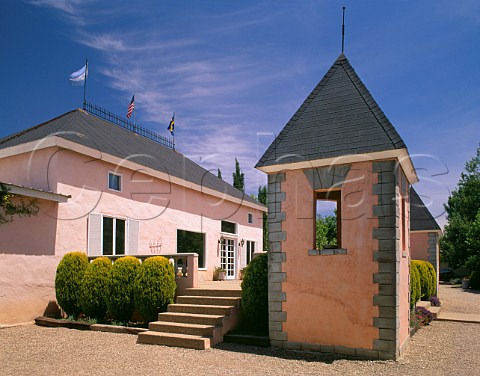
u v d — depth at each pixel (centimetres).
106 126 1708
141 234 1480
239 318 957
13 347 855
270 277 874
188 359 756
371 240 788
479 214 3212
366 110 859
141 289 1008
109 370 686
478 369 704
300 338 829
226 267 2008
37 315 1128
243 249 2159
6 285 1062
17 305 1084
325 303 814
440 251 3825
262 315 907
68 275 1120
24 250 1106
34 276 1126
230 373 668
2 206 1052
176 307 987
